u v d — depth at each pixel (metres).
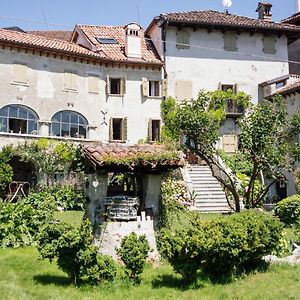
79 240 9.05
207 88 31.89
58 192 22.91
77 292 8.70
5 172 24.19
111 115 30.11
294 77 30.88
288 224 17.05
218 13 34.88
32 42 27.73
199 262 9.15
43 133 27.58
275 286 8.71
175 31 31.77
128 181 13.09
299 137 20.75
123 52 31.53
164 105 30.22
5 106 26.52
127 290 8.84
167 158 12.03
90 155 11.87
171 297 8.30
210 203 21.94
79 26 34.31
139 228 11.53
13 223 13.37
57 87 28.45
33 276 9.94
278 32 33.44
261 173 23.08
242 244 9.25
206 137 15.91
